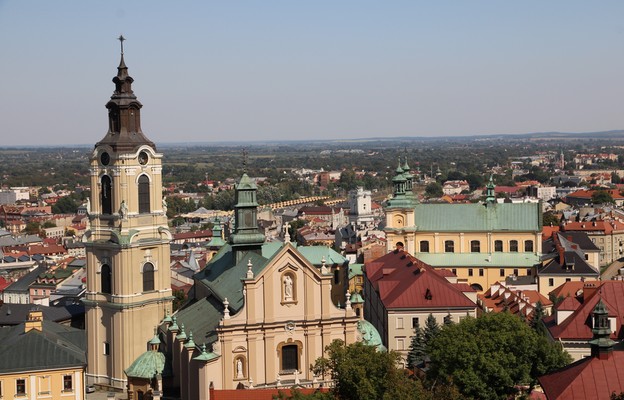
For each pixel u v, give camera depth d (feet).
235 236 476.13
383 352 354.54
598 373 329.52
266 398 362.33
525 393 408.46
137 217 490.90
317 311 420.36
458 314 572.92
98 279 495.41
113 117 491.31
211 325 424.05
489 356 398.01
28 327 474.49
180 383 421.59
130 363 489.26
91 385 497.87
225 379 404.77
